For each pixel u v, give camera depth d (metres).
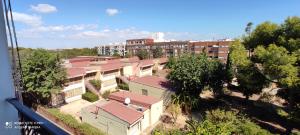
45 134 2.01
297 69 13.86
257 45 17.34
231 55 18.64
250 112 20.31
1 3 2.41
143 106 17.64
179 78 20.28
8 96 2.57
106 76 28.83
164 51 65.31
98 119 15.64
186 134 6.91
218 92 24.20
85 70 25.86
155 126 17.41
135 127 15.33
